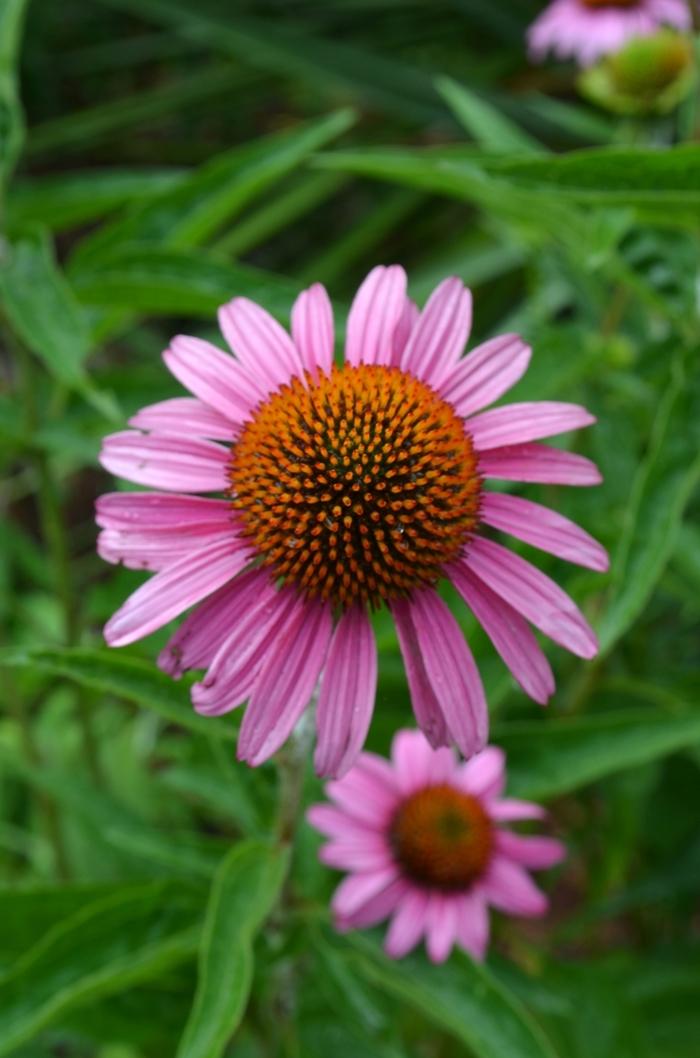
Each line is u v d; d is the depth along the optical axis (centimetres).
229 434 40
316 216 111
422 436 40
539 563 48
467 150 52
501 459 40
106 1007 48
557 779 48
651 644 64
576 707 57
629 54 63
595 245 47
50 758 64
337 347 49
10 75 50
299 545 39
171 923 46
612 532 51
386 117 107
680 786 63
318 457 40
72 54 109
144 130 110
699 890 61
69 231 109
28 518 90
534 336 57
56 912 46
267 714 39
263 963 46
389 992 52
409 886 50
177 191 52
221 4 98
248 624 39
